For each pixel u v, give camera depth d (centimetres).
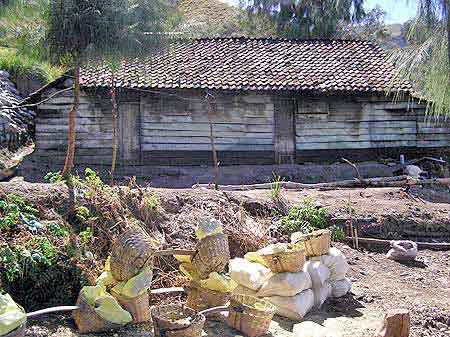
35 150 1577
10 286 549
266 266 631
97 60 776
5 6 685
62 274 577
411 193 1223
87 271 586
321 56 1864
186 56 1773
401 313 507
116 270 534
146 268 538
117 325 511
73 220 670
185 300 620
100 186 748
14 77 2002
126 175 1525
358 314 631
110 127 1588
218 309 560
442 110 718
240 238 787
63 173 779
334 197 1088
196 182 1456
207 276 584
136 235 540
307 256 676
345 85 1627
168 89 1549
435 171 1577
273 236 857
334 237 909
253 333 535
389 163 1655
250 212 926
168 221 768
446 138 1698
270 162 1648
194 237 749
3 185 688
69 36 743
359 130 1680
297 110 1658
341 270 684
